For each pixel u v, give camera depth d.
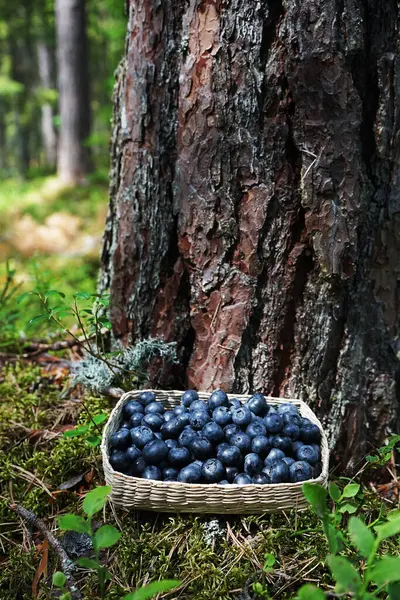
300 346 2.28
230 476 1.91
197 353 2.36
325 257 2.14
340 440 2.33
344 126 2.06
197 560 1.79
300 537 1.88
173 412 2.09
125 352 2.44
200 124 2.14
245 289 2.23
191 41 2.12
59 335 3.30
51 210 11.86
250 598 1.67
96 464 2.20
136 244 2.37
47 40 19.88
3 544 1.95
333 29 1.98
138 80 2.26
